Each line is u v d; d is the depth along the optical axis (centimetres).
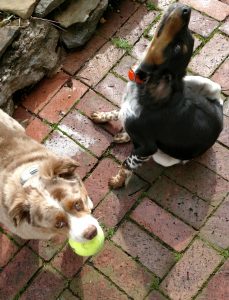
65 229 113
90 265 140
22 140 127
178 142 129
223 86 162
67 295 137
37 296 137
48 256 141
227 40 169
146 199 147
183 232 142
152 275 137
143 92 118
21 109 164
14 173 117
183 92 121
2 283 139
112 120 158
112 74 167
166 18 102
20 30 162
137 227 144
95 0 170
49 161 113
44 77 169
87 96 164
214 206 145
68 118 161
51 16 169
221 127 135
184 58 109
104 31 175
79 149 156
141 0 178
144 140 129
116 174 151
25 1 163
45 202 106
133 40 172
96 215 146
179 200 146
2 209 116
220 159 151
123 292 136
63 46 173
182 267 138
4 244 144
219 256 138
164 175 150
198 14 174
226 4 175
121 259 140
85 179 151
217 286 134
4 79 158
